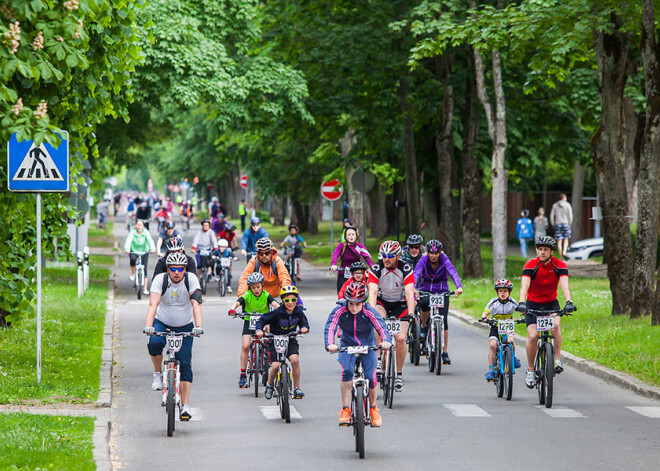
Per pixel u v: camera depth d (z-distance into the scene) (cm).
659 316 5772
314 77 10450
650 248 6197
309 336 6103
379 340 3947
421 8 8575
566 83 10631
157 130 13350
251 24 10012
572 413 3725
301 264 13188
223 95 9294
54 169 4000
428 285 4809
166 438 3228
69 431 3078
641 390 4178
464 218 10262
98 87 4047
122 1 4022
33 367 4484
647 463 2867
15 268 5266
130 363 4931
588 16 6500
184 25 9075
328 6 10681
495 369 4159
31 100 3659
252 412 3728
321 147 14688
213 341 5841
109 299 7969
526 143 11350
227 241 9094
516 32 6819
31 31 3112
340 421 3105
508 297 4166
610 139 6694
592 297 7975
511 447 3100
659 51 5997
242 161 17438
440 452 3027
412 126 11019
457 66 10731
